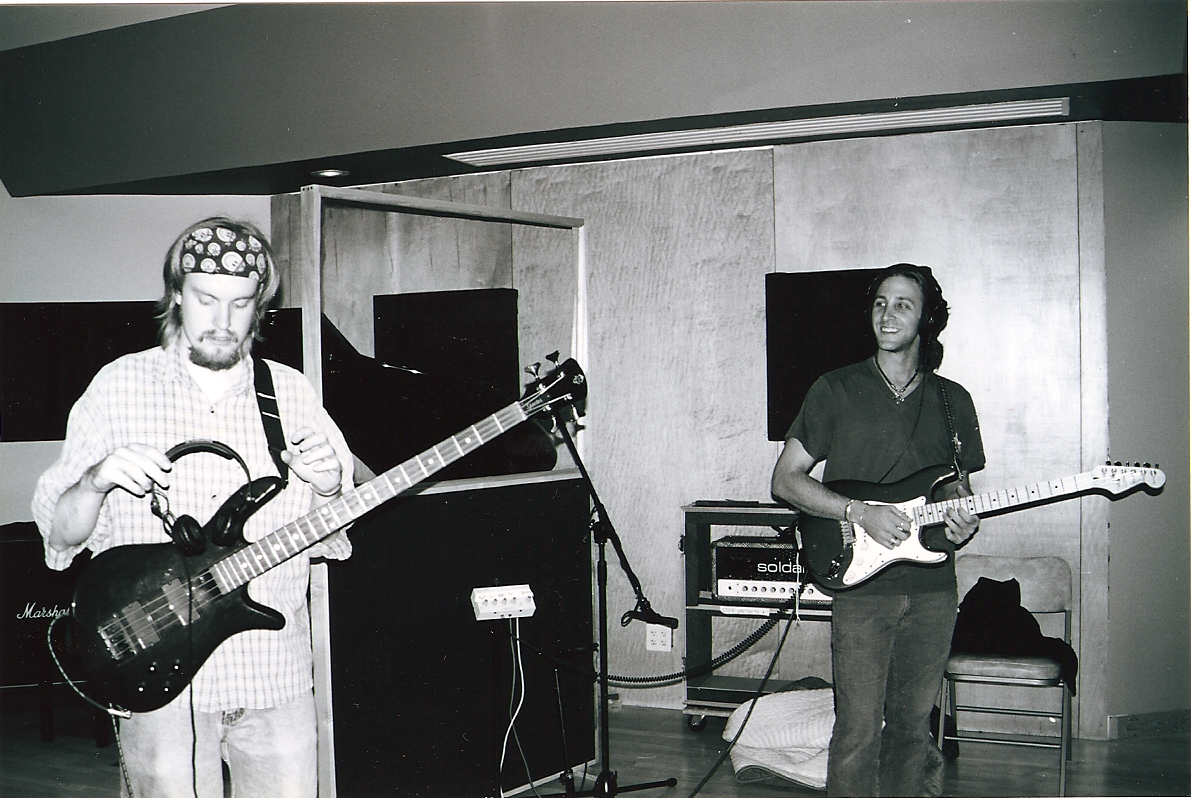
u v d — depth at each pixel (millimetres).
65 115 4043
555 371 2152
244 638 1766
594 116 3393
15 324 4285
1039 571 3150
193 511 1771
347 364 2822
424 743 2602
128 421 1740
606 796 2842
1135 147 3496
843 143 3742
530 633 2859
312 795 1828
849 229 3748
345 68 3629
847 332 3701
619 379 4105
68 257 4406
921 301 2648
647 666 4031
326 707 2402
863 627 2451
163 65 3846
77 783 3172
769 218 3861
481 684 2729
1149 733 3525
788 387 3783
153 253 4516
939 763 2676
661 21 3246
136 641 1693
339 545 1958
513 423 2092
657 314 4043
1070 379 3506
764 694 3564
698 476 3984
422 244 4469
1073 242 3494
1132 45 2848
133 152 4051
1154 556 3537
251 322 1813
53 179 4223
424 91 3557
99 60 3900
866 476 2586
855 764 2410
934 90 3037
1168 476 3541
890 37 3047
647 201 4043
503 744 2748
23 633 3609
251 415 1834
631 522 4086
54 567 1824
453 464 2926
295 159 3846
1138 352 3514
